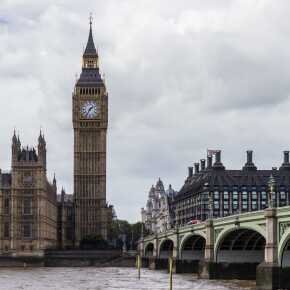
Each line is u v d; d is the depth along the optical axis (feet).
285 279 370.12
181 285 437.58
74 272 643.45
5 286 444.14
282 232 369.71
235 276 481.87
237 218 427.74
